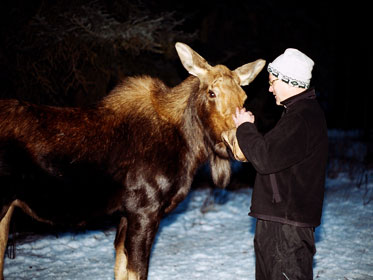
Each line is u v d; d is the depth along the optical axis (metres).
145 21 7.62
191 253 5.30
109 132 3.89
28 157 3.61
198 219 6.91
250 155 2.81
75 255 5.21
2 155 3.53
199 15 10.60
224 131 3.62
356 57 17.11
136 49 7.68
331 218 6.74
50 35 7.20
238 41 10.53
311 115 2.85
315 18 11.98
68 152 3.71
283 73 2.92
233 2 10.76
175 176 3.98
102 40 7.41
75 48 7.61
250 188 9.22
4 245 3.79
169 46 8.19
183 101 4.10
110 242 5.73
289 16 10.85
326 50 11.41
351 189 8.89
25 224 6.39
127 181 3.86
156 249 5.45
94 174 3.81
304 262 2.85
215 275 4.57
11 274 4.54
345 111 18.81
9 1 7.52
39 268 4.74
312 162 2.84
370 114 18.58
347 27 14.74
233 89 3.71
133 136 3.92
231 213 7.29
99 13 7.29
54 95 8.09
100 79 8.20
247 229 6.38
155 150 3.89
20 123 3.63
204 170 9.22
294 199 2.83
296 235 2.84
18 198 3.70
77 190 3.79
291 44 10.84
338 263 4.83
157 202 3.89
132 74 8.38
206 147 4.04
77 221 3.94
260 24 10.80
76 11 7.38
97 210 3.91
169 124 4.03
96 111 3.95
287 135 2.75
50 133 3.69
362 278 4.42
